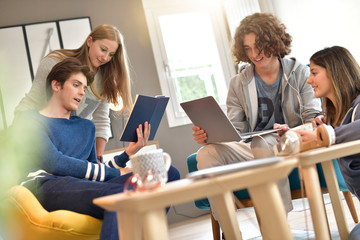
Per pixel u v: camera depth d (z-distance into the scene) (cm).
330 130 114
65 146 154
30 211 124
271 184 74
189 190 70
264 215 75
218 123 161
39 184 139
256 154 165
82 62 216
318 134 115
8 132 142
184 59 404
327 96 151
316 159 94
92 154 170
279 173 73
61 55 212
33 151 142
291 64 203
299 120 200
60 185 135
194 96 401
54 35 370
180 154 382
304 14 302
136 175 83
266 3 344
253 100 204
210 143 176
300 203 300
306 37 306
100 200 81
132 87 384
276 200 74
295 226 210
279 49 196
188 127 389
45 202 135
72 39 373
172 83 394
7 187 131
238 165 76
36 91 199
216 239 195
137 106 173
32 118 148
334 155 96
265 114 205
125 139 178
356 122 114
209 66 409
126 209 73
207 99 155
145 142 182
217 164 169
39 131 145
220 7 413
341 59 145
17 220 125
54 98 159
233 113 213
